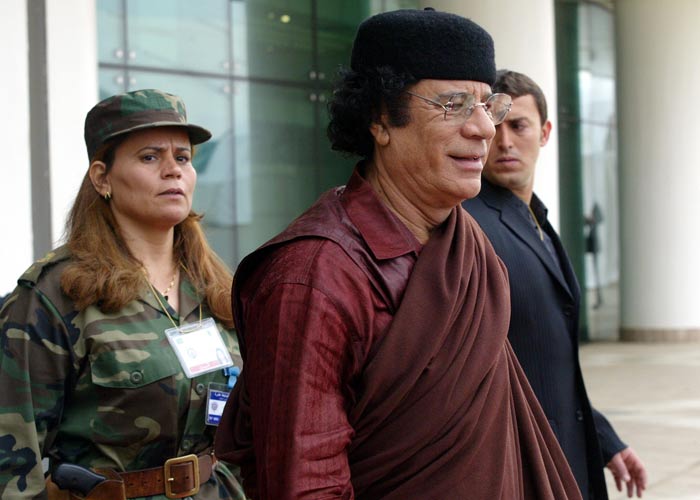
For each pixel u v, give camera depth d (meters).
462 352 1.41
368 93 1.52
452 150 1.47
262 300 1.41
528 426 1.57
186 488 2.18
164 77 7.21
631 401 7.88
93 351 2.14
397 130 1.50
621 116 12.21
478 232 1.58
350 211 1.49
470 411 1.41
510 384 1.58
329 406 1.34
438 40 1.46
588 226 12.10
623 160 12.22
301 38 8.17
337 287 1.38
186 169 2.38
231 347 2.39
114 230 2.33
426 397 1.38
